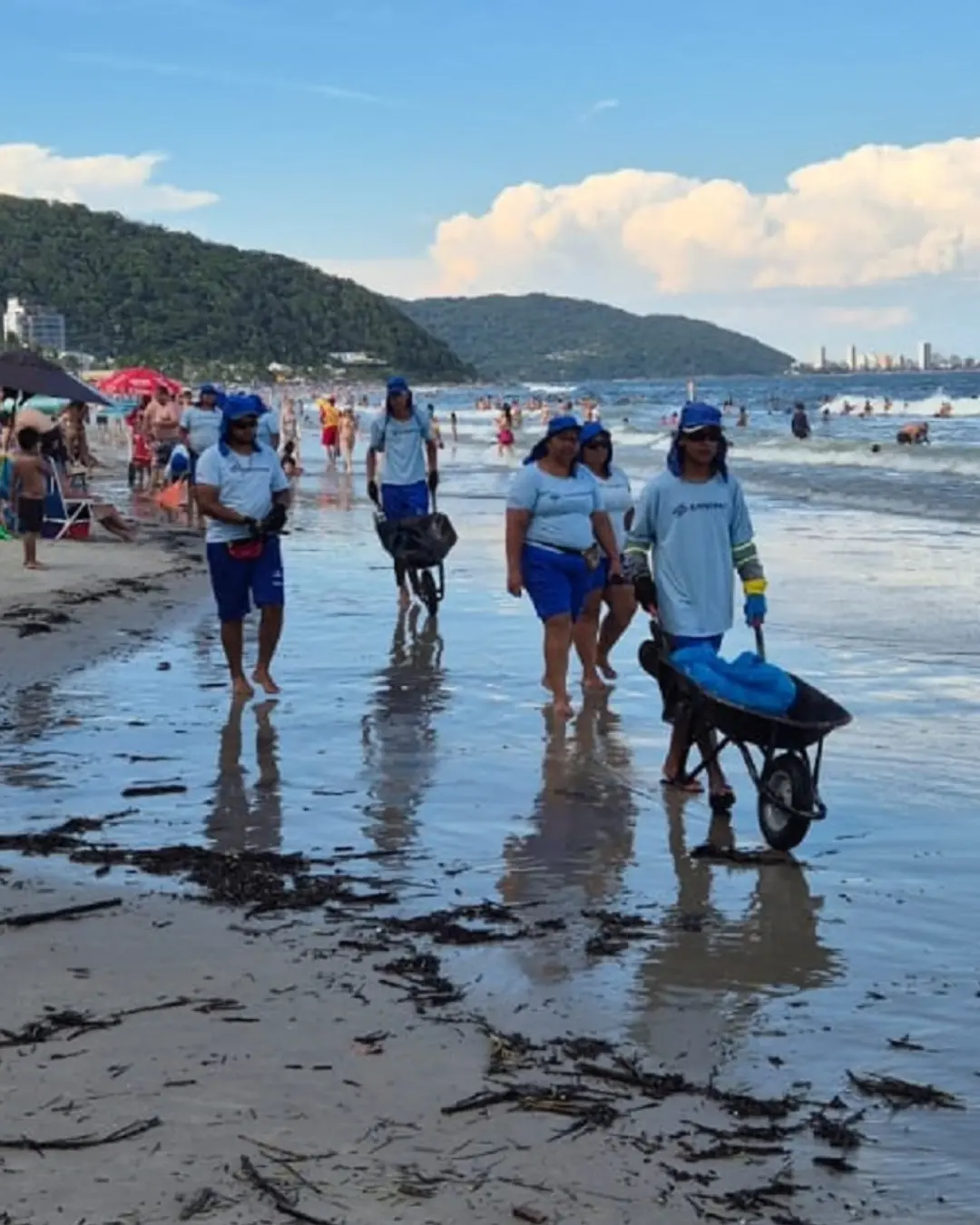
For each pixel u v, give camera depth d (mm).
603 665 11016
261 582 10250
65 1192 3654
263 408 10492
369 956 5391
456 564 17875
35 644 12180
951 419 75938
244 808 7496
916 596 14711
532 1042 4648
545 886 6281
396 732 9164
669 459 7590
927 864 6512
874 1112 4188
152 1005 4891
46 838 6887
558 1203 3654
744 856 6660
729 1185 3764
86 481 23250
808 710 6594
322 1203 3625
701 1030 4762
